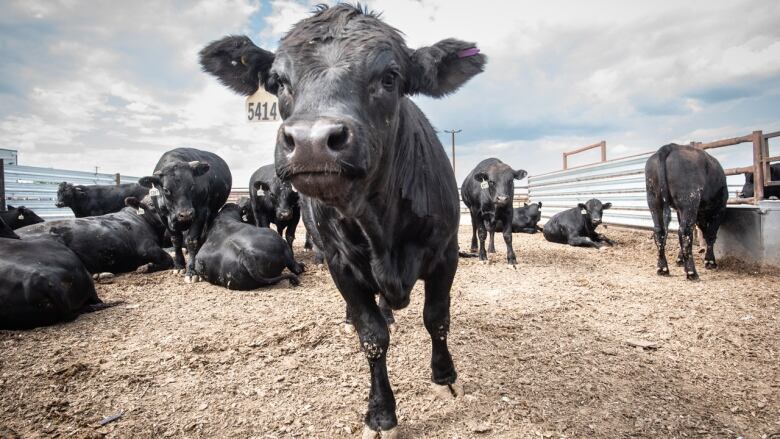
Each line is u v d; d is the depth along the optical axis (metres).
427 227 2.72
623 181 13.09
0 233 5.80
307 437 2.80
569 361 3.79
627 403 3.11
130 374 3.68
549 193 18.52
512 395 3.21
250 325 4.85
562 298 5.82
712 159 7.41
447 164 3.20
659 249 7.34
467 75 2.83
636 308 5.34
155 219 8.84
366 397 3.26
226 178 9.69
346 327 4.62
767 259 7.50
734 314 5.02
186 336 4.54
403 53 2.44
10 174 13.23
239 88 2.96
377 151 2.09
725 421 2.88
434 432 2.79
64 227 7.20
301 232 15.64
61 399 3.30
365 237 2.46
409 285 2.68
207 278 6.98
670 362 3.77
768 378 3.47
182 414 3.09
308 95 1.96
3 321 4.61
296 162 1.74
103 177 16.84
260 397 3.29
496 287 6.54
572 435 2.74
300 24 2.36
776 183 8.07
